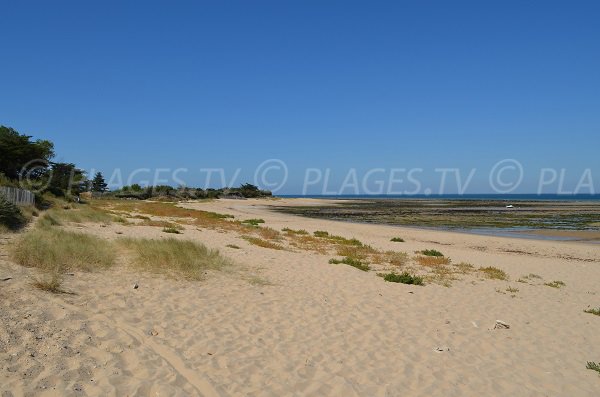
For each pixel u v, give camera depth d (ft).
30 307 20.89
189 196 330.54
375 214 191.72
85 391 14.35
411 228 118.93
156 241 44.50
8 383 13.94
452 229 118.32
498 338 25.12
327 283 36.29
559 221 147.33
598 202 365.40
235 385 16.24
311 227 108.78
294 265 43.75
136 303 24.98
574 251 75.46
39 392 13.82
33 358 15.92
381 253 60.13
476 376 19.43
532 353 23.15
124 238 46.24
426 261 53.62
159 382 15.62
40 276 27.17
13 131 156.04
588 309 34.06
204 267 37.06
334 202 375.25
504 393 18.01
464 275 45.83
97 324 20.43
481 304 33.06
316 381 17.38
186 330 21.63
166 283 30.68
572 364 22.00
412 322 26.78
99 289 26.76
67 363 16.03
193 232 69.15
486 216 175.94
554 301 36.27
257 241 61.46
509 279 45.42
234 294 29.78
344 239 76.59
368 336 23.54
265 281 34.86
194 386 15.78
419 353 21.59
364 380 17.95
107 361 16.78
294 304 28.63
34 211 74.59
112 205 167.43
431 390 17.58
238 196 393.09
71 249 34.32
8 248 34.71
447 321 27.55
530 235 103.91
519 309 32.42
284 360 19.19
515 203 343.87
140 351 18.21
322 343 21.89
